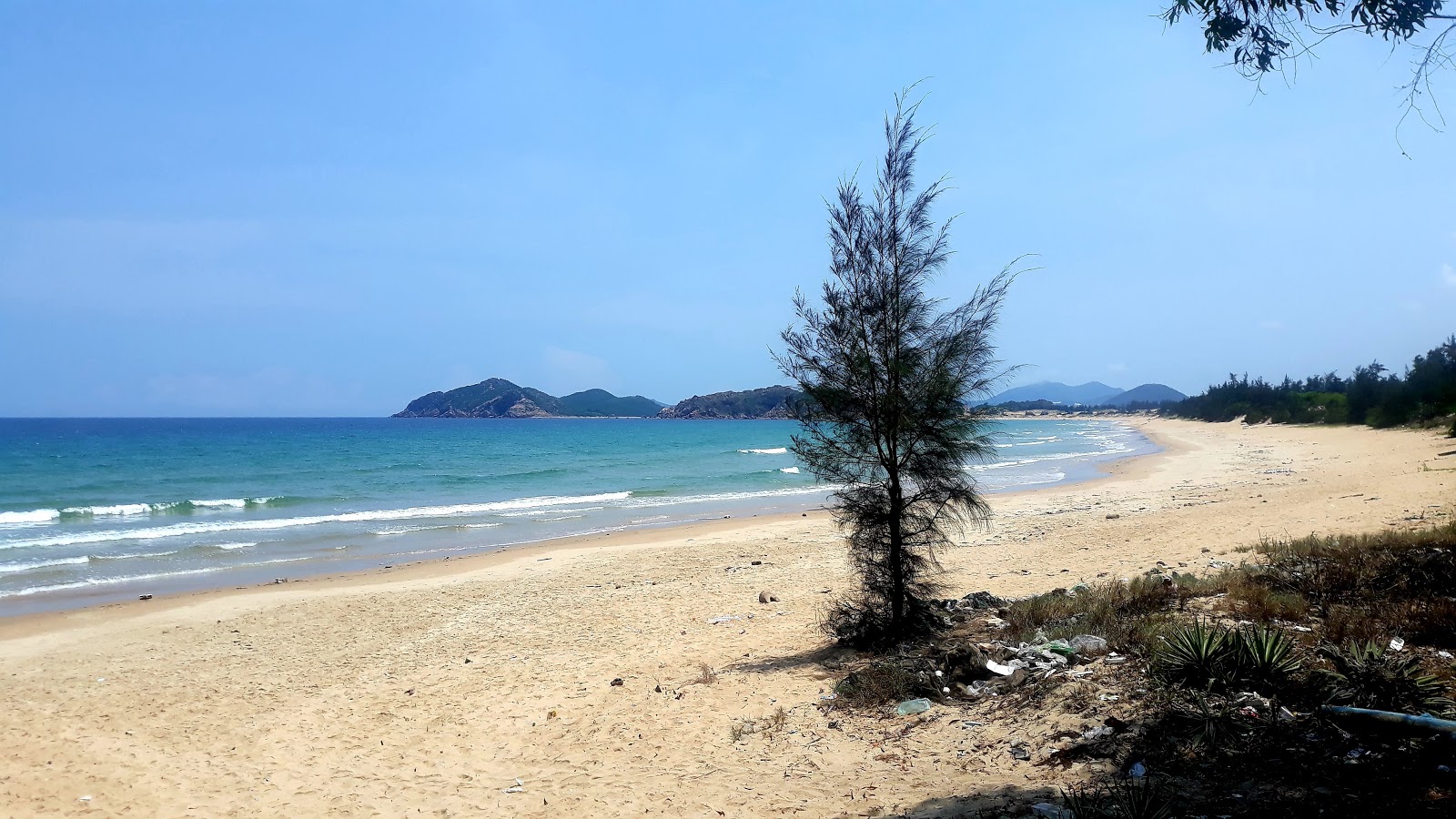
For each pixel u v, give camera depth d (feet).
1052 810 15.79
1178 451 182.60
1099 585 38.68
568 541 81.71
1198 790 15.56
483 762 26.37
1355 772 15.07
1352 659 18.66
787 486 139.23
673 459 219.82
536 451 259.19
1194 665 20.25
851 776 20.52
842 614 36.14
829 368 34.45
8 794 25.48
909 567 34.53
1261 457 142.51
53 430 499.92
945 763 20.27
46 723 32.40
